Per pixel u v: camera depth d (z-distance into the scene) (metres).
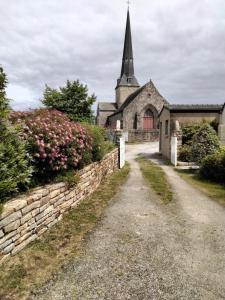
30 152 5.29
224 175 10.17
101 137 10.13
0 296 3.22
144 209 6.69
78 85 22.88
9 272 3.68
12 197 4.55
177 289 3.45
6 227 3.86
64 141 6.03
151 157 20.58
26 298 3.22
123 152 15.77
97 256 4.24
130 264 4.03
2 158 4.18
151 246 4.62
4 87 4.38
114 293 3.36
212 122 19.06
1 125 4.46
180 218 6.09
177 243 4.76
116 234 5.09
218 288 3.49
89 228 5.34
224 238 5.01
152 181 10.36
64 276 3.68
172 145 16.22
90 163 8.32
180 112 18.98
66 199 6.05
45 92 22.83
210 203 7.38
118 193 8.27
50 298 3.24
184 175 12.16
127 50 54.72
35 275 3.68
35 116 6.34
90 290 3.41
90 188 8.02
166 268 3.94
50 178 5.90
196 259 4.21
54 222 5.42
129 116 43.53
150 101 43.88
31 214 4.54
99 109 56.44
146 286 3.51
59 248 4.46
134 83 54.97
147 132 35.41
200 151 14.62
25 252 4.21
